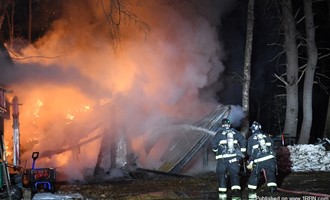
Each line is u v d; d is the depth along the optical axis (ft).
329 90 72.18
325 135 55.21
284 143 52.49
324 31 70.49
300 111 76.13
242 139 31.09
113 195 33.60
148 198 31.78
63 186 38.58
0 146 31.35
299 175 40.91
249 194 31.14
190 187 36.22
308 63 55.72
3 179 30.17
